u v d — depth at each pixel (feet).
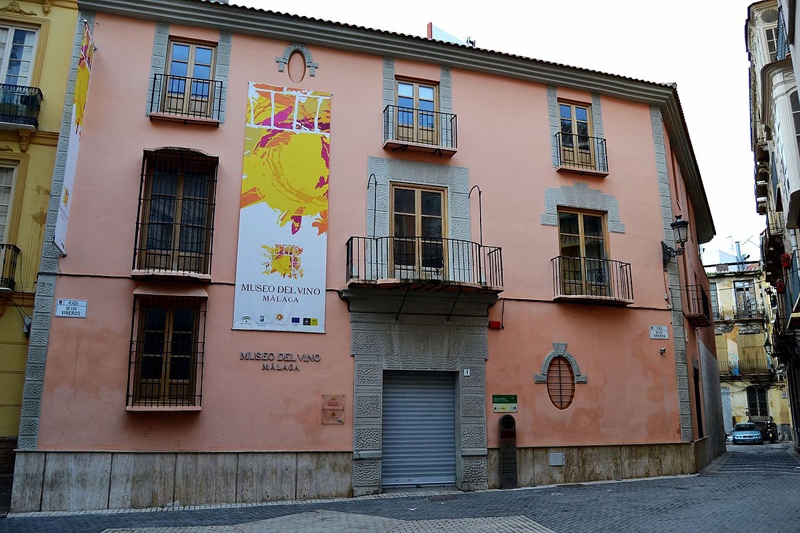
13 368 37.55
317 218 42.06
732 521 27.81
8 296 37.96
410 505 35.06
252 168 41.45
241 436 37.99
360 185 43.68
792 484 41.39
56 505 34.55
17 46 41.39
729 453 81.15
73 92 39.34
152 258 38.91
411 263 43.65
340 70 45.06
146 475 36.11
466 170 46.47
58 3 42.32
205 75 42.47
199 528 28.55
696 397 56.85
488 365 43.96
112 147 39.27
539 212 47.93
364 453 39.86
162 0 41.24
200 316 38.70
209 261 39.32
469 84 48.37
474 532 26.61
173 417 37.14
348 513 32.40
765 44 61.26
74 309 36.78
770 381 134.51
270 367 39.29
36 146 40.14
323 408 39.75
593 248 49.57
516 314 45.44
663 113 55.21
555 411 44.98
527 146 48.80
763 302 138.31
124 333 37.24
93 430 35.83
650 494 36.99
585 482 44.45
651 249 50.90
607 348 47.47
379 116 45.27
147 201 39.45
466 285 41.52
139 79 40.68
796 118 39.99
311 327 40.50
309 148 42.96
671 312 50.26
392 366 41.65
